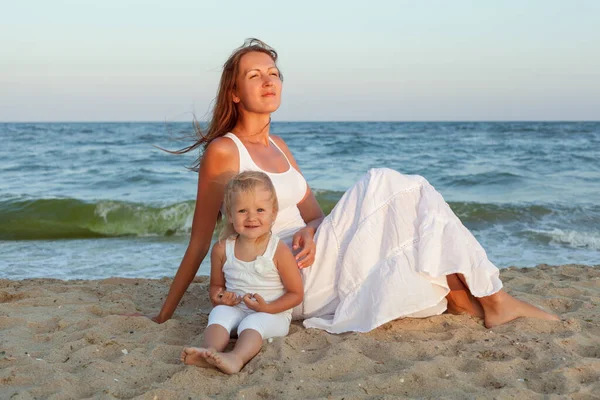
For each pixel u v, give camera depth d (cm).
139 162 1969
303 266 317
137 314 369
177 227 967
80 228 952
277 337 304
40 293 429
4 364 284
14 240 857
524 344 297
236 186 303
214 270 320
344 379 266
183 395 246
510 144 2847
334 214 328
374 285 308
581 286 451
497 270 312
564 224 915
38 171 1731
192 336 329
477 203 1023
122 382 263
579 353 295
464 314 339
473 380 264
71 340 320
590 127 4906
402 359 283
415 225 313
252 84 339
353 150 2605
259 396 248
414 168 1844
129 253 743
